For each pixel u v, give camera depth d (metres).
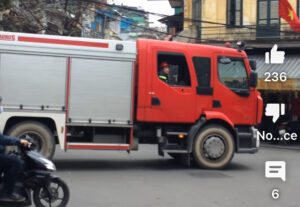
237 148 10.44
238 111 10.49
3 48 9.06
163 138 10.15
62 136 9.37
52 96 9.32
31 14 20.05
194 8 24.23
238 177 9.34
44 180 5.85
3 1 15.27
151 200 6.89
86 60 9.52
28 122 9.25
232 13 22.19
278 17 21.20
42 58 9.27
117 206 6.45
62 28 22.59
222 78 10.41
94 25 30.25
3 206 5.78
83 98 9.49
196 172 9.85
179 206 6.54
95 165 10.57
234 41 21.67
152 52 9.88
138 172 9.67
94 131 9.77
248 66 10.66
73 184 8.07
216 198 7.18
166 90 9.92
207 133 10.23
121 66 9.73
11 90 9.09
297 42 20.00
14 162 5.71
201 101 10.20
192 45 10.28
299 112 20.33
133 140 9.93
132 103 9.79
